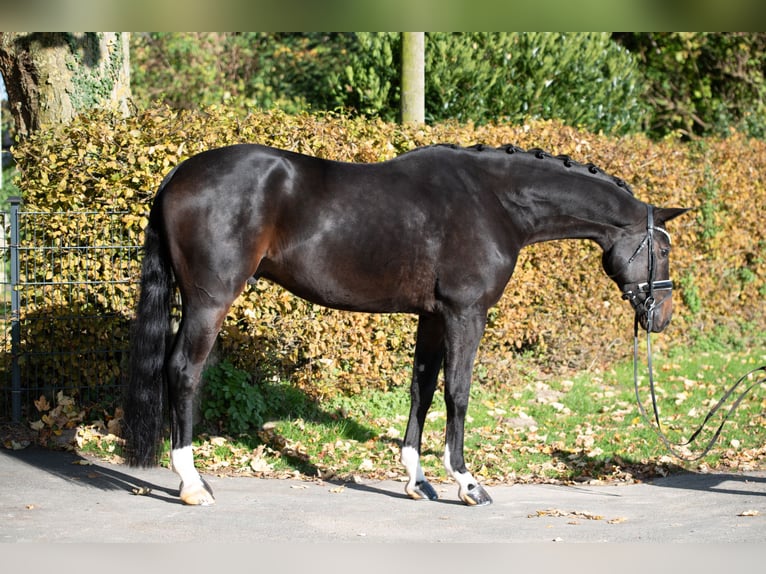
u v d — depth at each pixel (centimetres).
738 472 746
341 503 634
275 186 593
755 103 2120
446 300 621
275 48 2008
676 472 746
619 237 669
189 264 589
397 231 607
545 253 1047
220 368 825
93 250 815
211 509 605
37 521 564
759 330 1423
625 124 1644
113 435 774
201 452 757
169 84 1872
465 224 618
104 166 797
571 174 658
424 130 944
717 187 1311
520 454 791
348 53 2052
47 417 797
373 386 939
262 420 818
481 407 942
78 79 946
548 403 973
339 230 600
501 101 1469
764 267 1420
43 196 809
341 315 897
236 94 1881
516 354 1078
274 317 866
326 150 856
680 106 2167
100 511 593
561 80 1535
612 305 1160
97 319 819
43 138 805
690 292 1281
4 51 935
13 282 805
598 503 644
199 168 593
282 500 637
